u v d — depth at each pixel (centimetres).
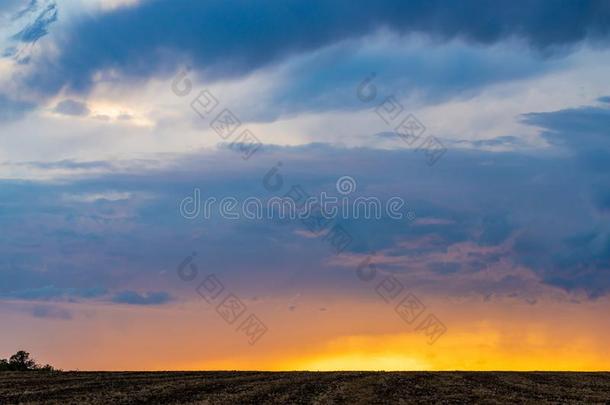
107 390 3688
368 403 3178
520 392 3831
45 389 3728
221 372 5266
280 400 3244
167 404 3102
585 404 3369
